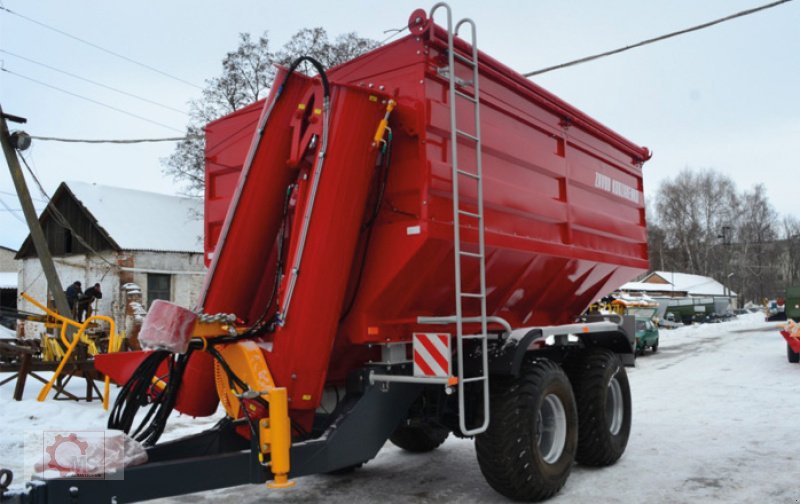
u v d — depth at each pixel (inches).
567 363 265.0
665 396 446.6
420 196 180.2
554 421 224.8
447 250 186.2
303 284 176.1
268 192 192.2
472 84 197.0
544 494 211.2
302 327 175.2
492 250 204.7
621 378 273.9
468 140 198.5
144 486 143.4
